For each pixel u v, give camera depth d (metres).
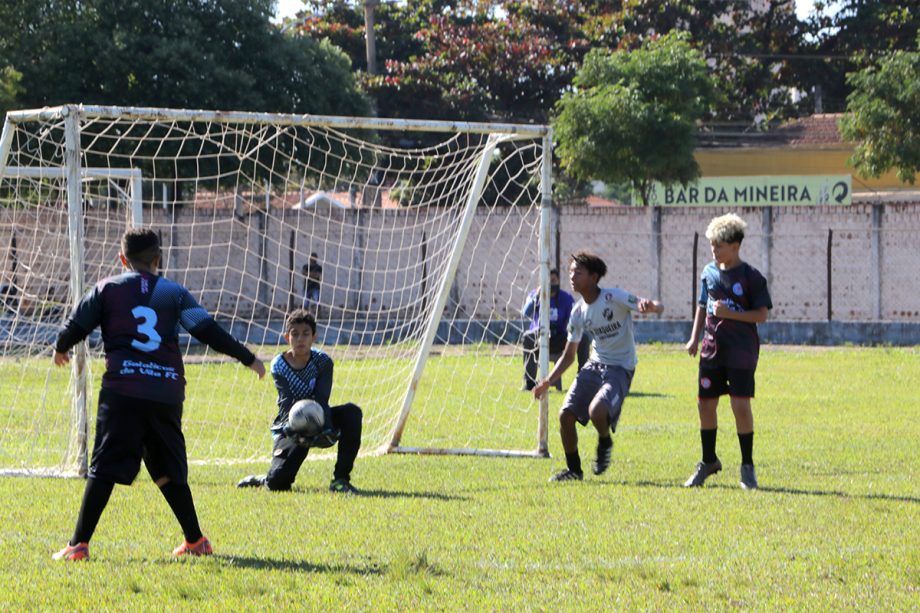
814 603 10.23
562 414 17.80
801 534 13.46
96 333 39.25
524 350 33.31
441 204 58.00
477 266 58.34
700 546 12.77
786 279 58.91
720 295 17.27
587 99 65.56
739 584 11.00
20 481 17.67
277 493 16.48
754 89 95.12
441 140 79.81
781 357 46.94
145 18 62.22
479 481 17.88
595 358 18.12
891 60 70.62
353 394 32.03
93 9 61.44
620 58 67.94
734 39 92.06
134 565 11.57
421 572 11.27
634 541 13.04
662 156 65.06
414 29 91.88
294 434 16.33
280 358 17.06
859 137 73.12
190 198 63.97
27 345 35.59
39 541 12.91
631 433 24.23
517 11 90.56
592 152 64.88
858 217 58.34
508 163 72.19
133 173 33.16
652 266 59.22
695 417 27.25
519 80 85.25
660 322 54.28
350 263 57.81
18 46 60.66
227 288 57.84
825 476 18.39
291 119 19.56
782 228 58.94
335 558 12.10
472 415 28.06
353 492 16.70
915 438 23.36
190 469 19.44
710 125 95.00
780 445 22.28
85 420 18.38
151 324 11.75
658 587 10.89
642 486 17.25
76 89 59.78
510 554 12.34
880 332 53.47
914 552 12.43
